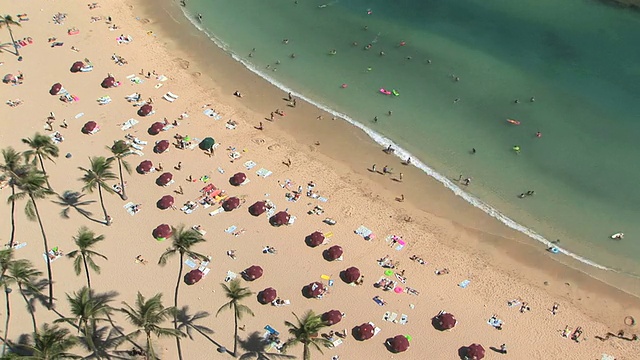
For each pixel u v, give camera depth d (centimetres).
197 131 8238
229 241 6694
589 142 8112
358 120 8600
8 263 5562
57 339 5019
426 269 6412
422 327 5838
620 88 9019
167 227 6725
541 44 10050
